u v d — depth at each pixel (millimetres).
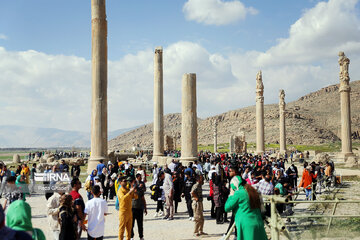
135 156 56312
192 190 12148
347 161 39406
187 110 25484
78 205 9289
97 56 28625
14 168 46281
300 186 19719
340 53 43594
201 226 12164
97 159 28062
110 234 12570
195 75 25844
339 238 10602
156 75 42969
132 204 11266
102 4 28953
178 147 169625
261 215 8172
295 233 11016
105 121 28750
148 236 12195
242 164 26641
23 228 4738
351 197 18969
